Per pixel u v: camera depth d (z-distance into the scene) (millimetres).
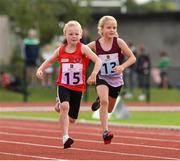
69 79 19188
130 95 48000
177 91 51156
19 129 27797
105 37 19828
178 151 19938
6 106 44250
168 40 63156
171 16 62750
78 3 61938
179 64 63031
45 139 23594
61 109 19000
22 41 59125
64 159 17938
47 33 59438
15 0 60938
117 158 18188
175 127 27969
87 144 22000
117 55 19844
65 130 18938
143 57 47750
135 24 63438
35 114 37281
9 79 50094
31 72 46656
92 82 18750
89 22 61812
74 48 19219
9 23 59656
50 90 48719
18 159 17906
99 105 20297
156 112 39125
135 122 31375
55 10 61219
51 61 19359
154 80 53656
